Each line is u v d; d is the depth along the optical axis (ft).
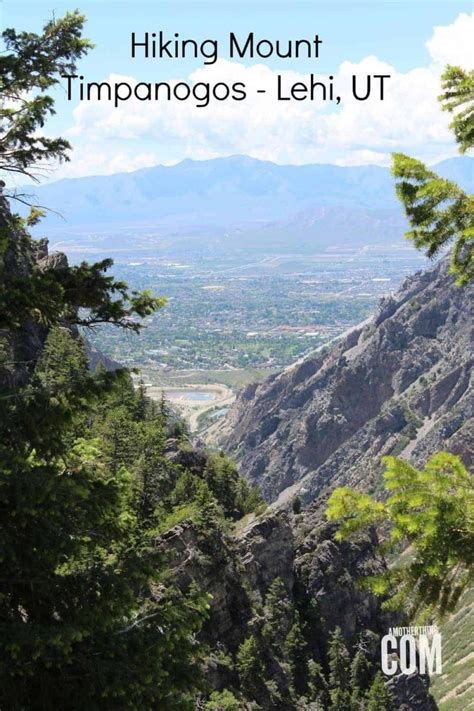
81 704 51.52
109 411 236.43
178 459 286.46
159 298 59.31
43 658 49.57
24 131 68.08
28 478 50.93
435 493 43.09
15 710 50.42
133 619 58.18
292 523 273.95
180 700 54.34
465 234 52.13
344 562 246.47
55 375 186.39
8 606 53.36
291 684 198.90
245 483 309.83
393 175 55.36
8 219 73.10
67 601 54.85
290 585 235.81
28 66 66.69
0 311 53.93
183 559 188.03
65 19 68.28
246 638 194.18
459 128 56.08
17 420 54.65
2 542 51.24
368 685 222.48
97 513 56.65
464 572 41.73
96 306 57.88
